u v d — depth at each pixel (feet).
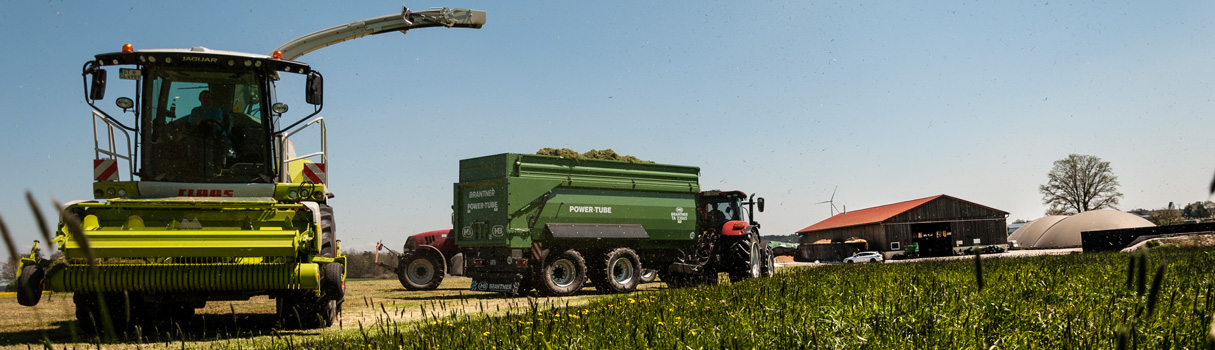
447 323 17.44
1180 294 14.73
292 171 29.43
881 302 15.96
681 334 13.78
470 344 14.47
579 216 47.78
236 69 27.09
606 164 49.70
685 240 52.85
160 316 28.94
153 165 26.37
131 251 23.16
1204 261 30.27
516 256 45.14
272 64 27.40
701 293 23.65
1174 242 82.43
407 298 43.27
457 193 49.26
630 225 50.01
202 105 26.89
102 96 25.90
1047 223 205.98
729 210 53.62
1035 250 186.39
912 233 177.17
